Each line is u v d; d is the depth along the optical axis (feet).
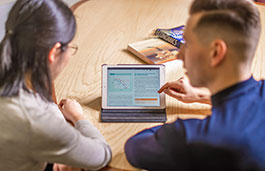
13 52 2.56
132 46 5.25
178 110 4.06
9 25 2.63
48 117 2.74
